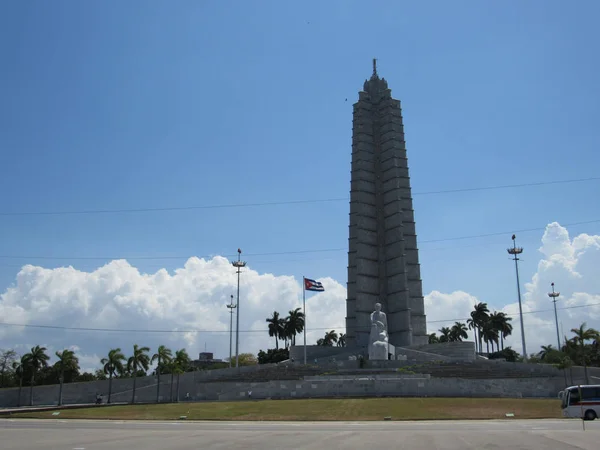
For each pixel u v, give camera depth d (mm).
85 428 33156
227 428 32812
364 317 98438
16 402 74312
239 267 97125
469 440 23312
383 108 110375
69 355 77125
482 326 127625
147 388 77188
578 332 69125
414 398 56625
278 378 75250
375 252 102875
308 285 88375
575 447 19875
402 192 105625
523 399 55656
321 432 28875
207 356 185875
